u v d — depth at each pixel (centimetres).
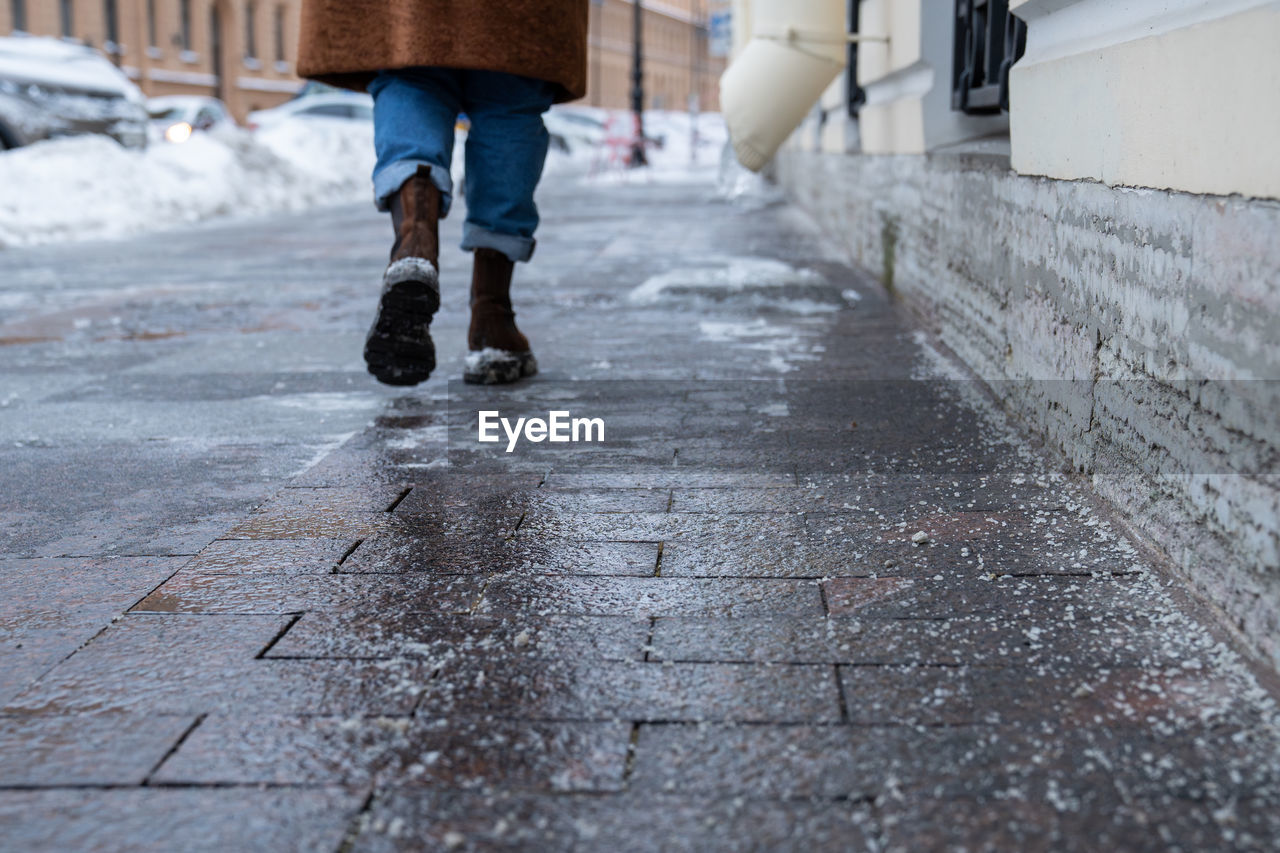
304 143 2106
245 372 450
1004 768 159
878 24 629
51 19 4209
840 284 645
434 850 143
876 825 147
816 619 209
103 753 167
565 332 523
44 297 692
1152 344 235
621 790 155
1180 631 201
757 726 171
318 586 230
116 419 374
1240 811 148
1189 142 215
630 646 199
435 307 319
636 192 1816
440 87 359
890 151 604
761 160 655
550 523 265
